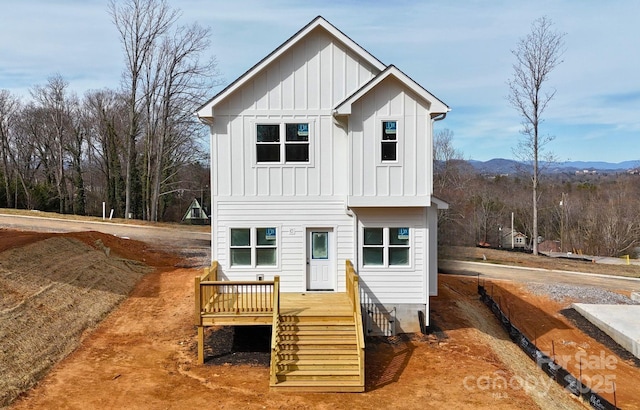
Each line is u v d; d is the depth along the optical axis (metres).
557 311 22.66
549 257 39.59
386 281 15.80
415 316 15.87
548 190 72.44
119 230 33.97
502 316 19.86
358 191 15.09
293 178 15.66
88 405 10.50
